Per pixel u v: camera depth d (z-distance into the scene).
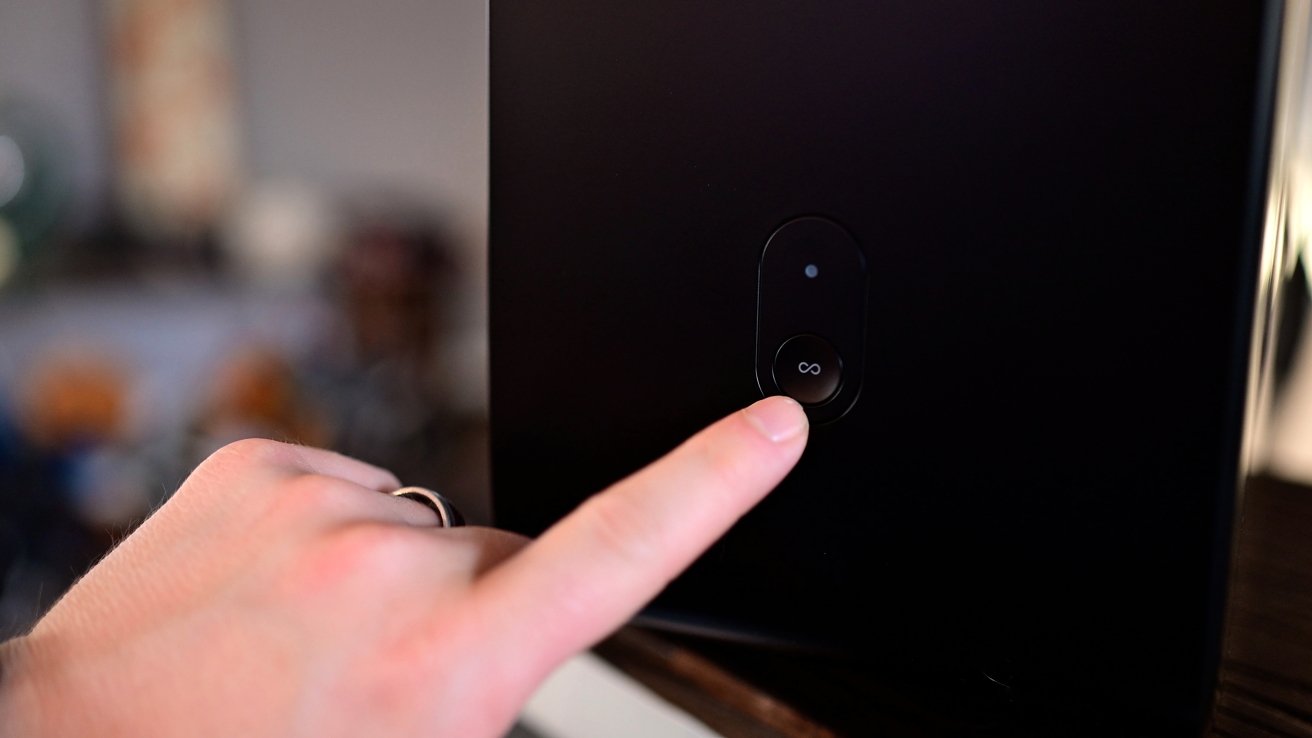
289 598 0.28
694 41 0.30
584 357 0.32
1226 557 0.26
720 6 0.30
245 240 1.31
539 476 0.33
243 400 1.05
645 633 0.35
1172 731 0.27
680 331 0.31
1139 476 0.27
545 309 0.33
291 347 1.11
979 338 0.28
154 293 1.39
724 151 0.30
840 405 0.30
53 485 1.05
